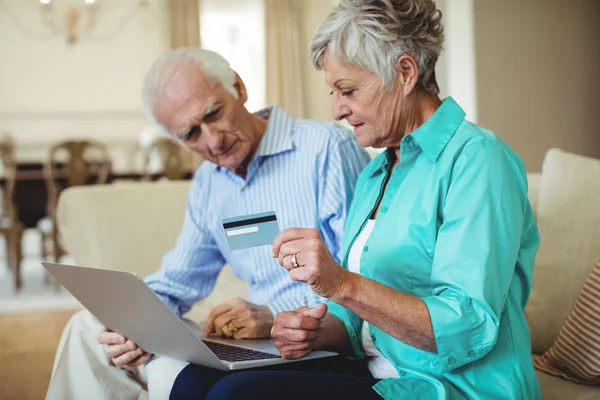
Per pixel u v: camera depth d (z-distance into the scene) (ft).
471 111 16.38
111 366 6.17
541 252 6.21
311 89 29.14
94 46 28.60
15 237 20.61
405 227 4.50
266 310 5.61
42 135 28.40
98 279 4.63
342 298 4.08
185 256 6.53
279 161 6.29
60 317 16.69
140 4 28.68
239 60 29.25
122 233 8.34
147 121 29.19
